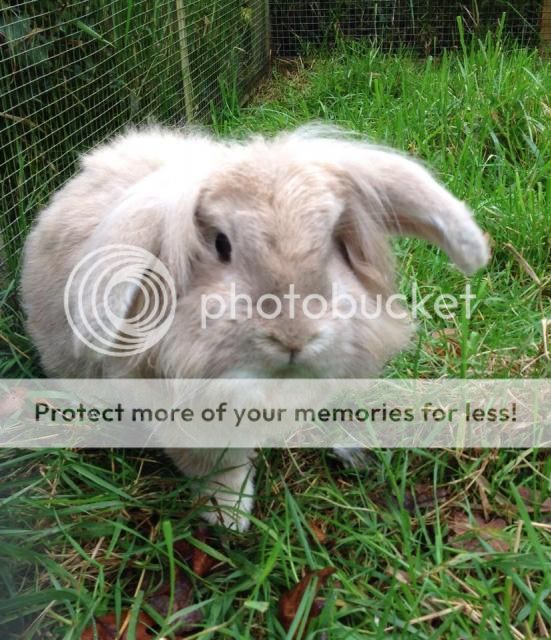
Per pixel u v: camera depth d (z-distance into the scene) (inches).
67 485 18.7
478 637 14.4
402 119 34.8
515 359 21.8
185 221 13.9
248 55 52.2
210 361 13.9
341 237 15.6
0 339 22.1
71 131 28.9
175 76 38.4
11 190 24.8
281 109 43.1
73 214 18.5
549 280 25.8
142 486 18.6
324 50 57.1
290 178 14.1
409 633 14.5
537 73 41.0
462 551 16.4
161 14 35.7
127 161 19.1
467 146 32.0
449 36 58.5
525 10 56.9
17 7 25.8
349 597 15.5
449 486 18.7
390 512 17.9
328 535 17.2
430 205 15.1
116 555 16.6
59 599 15.1
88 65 29.4
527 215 28.0
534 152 32.1
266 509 18.2
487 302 24.1
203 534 17.4
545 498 17.8
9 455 19.3
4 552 15.6
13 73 24.3
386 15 58.3
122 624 15.4
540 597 14.6
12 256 23.6
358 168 15.2
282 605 15.2
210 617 15.1
